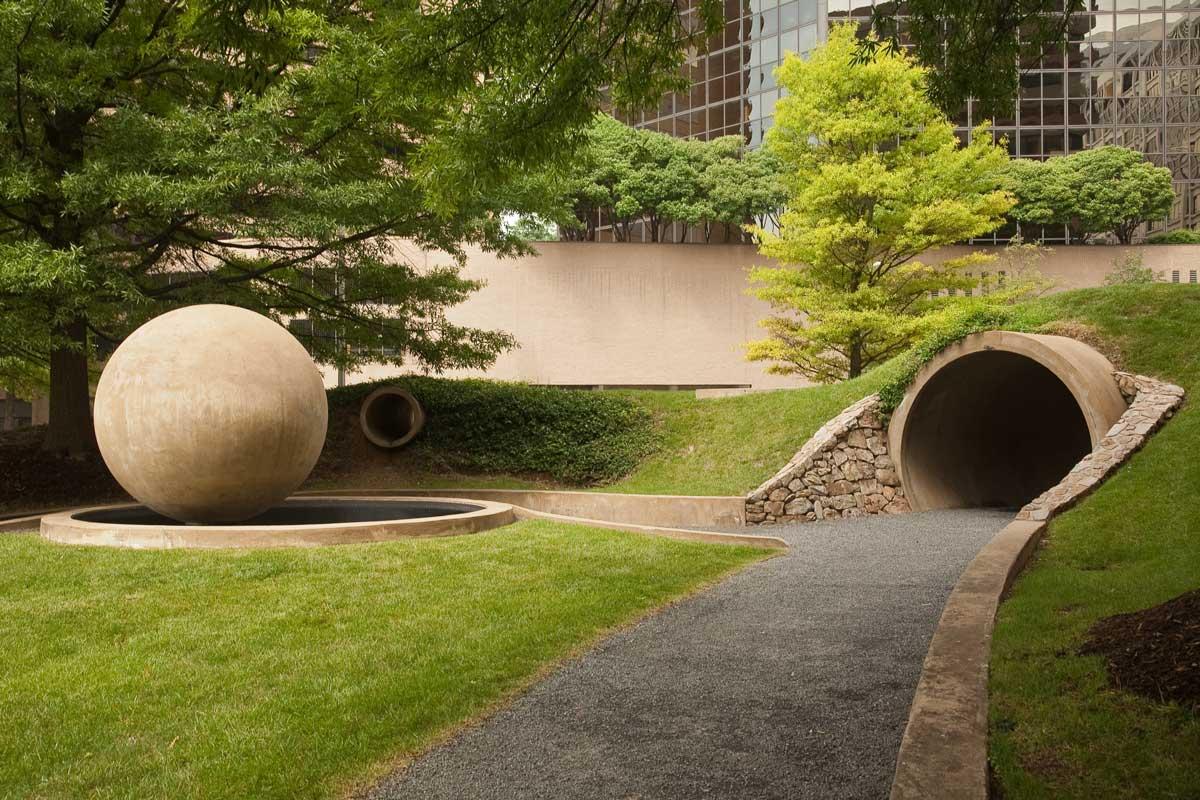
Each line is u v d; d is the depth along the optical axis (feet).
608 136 125.80
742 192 124.16
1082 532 31.40
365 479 70.38
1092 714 13.41
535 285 127.85
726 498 54.95
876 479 55.52
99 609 23.21
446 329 71.82
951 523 45.52
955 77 23.93
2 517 48.98
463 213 58.13
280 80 47.88
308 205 50.42
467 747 14.75
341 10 50.72
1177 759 11.68
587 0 22.43
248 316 34.22
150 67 52.49
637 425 74.02
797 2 143.13
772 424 67.46
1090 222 134.10
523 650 20.10
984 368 56.39
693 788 12.80
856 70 80.69
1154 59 150.30
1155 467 37.14
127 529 30.96
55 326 48.78
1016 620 19.39
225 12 18.66
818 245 81.61
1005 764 11.85
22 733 15.28
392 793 12.96
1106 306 55.31
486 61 22.89
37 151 47.29
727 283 130.31
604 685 17.97
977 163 81.82
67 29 44.78
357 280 65.05
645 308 129.29
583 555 31.94
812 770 13.33
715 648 20.75
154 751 14.51
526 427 74.49
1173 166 149.38
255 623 22.06
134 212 52.11
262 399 32.01
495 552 31.40
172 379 31.32
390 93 23.90
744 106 149.48
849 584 28.58
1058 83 150.92
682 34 24.63
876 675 18.16
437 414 75.36
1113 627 17.43
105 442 32.19
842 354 97.04
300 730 15.28
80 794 13.00
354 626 21.97
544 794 12.75
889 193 78.69
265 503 34.01
